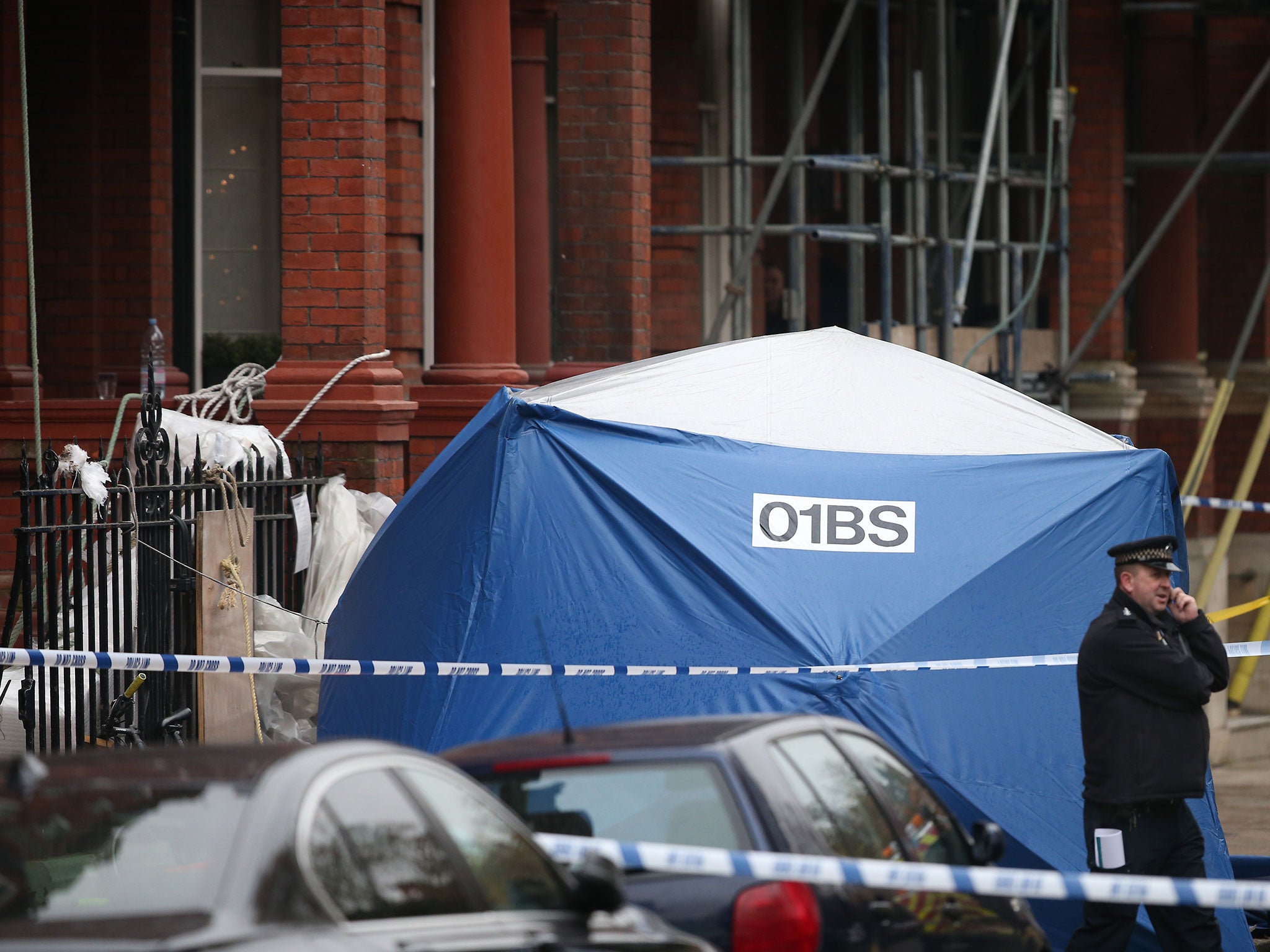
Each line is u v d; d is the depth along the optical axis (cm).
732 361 3850
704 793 2133
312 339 4628
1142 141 7475
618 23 5478
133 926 1400
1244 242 8144
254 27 5956
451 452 3547
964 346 6462
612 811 2152
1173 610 3088
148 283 5622
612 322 5503
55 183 5609
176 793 1557
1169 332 7500
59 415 4816
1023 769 3250
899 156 7412
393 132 5316
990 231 7569
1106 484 3581
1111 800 3031
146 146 5606
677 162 5997
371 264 4625
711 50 7006
